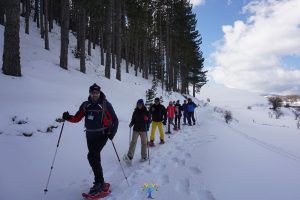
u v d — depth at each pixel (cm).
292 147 1212
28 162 595
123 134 1027
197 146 945
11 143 631
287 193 474
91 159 526
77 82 1536
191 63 5003
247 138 1248
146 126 771
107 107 536
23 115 756
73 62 2347
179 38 4216
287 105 8850
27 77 1121
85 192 539
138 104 765
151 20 3844
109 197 509
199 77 5712
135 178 612
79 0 2061
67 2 1711
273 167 650
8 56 1054
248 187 501
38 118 777
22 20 3434
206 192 489
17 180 527
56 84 1265
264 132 1984
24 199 486
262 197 454
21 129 696
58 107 926
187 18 4059
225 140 1069
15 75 1066
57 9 4262
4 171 530
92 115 528
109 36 2220
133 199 491
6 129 674
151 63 5347
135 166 723
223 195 466
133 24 3797
